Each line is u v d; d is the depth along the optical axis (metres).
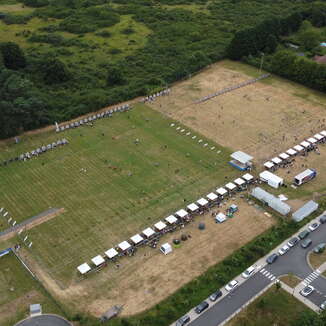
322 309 87.44
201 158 139.12
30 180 130.12
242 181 125.12
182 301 89.94
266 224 111.50
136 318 87.00
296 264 99.38
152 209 117.44
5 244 106.88
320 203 117.31
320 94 179.88
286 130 153.75
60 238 108.56
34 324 86.50
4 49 188.50
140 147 145.12
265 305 89.31
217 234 108.62
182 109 168.75
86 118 162.12
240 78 194.00
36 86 181.62
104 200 121.19
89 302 91.31
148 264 100.50
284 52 195.88
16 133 151.50
